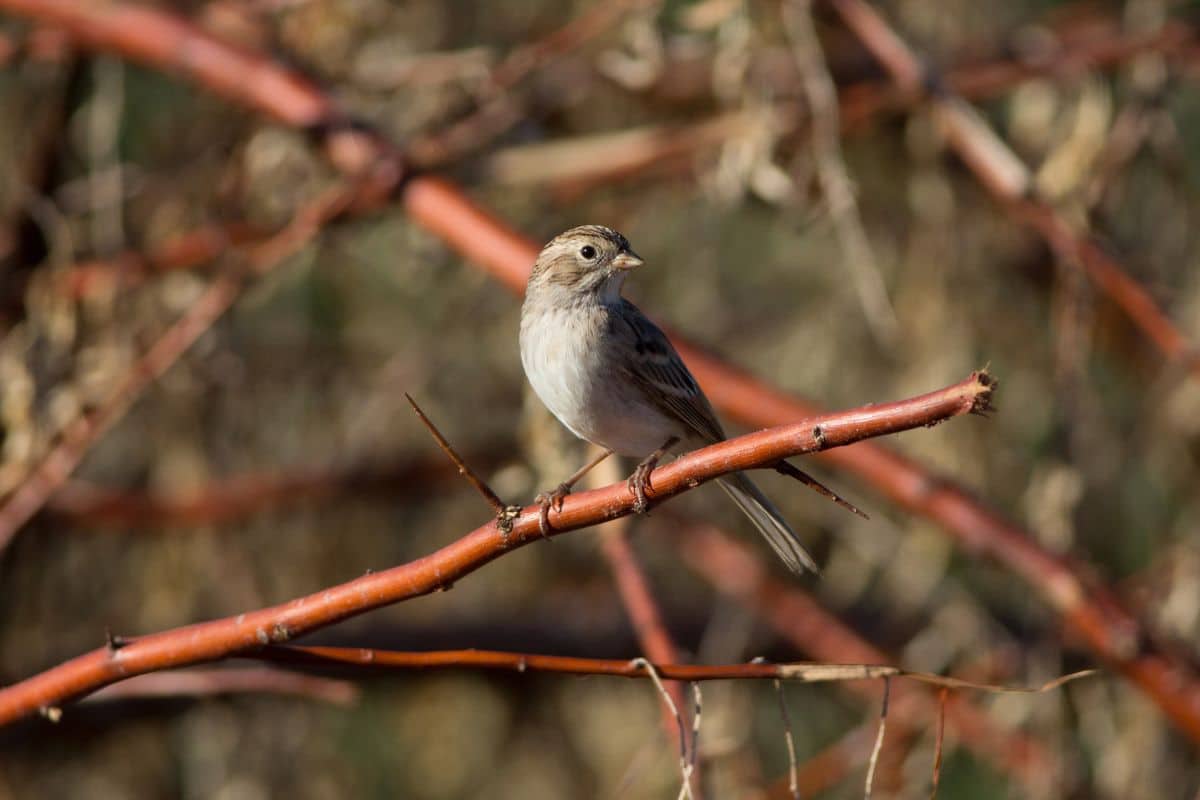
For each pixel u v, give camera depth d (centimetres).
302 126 1003
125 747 1351
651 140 1121
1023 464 1316
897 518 1341
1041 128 1266
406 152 970
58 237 1059
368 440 1305
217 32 1098
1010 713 1169
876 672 525
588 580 1427
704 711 1009
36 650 1302
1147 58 1123
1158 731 1158
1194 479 1311
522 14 1421
